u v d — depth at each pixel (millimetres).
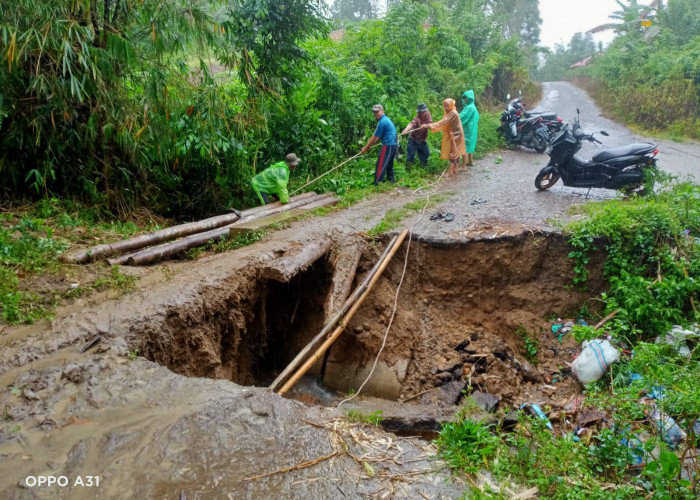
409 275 6914
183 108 7223
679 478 2820
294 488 2631
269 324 6516
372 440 3070
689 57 17391
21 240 5410
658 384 3959
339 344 6484
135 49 6598
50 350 3904
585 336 5312
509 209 7816
